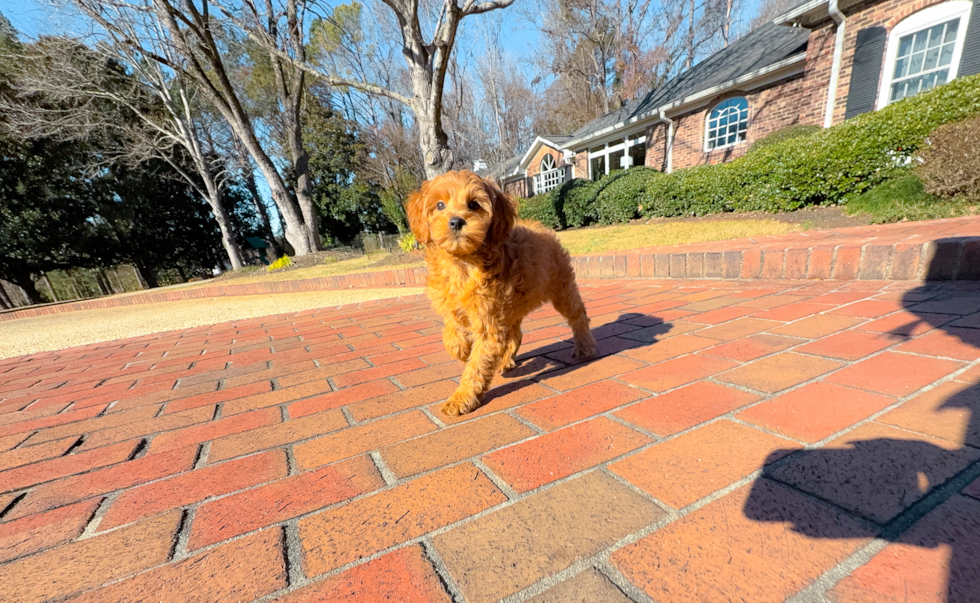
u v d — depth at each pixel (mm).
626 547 1058
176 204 27953
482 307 2045
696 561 992
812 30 9883
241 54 22125
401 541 1157
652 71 29125
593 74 31500
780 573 935
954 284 2855
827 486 1182
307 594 1007
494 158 23453
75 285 29844
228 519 1333
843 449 1340
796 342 2318
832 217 6242
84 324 7789
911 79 8227
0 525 1390
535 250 2340
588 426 1700
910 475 1179
